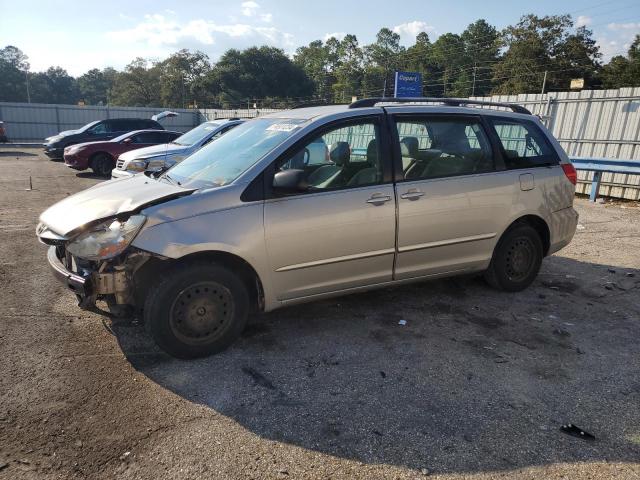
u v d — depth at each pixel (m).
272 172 3.72
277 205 3.70
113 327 4.14
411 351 3.84
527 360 3.73
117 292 3.46
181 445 2.71
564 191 5.13
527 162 4.93
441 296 5.01
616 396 3.25
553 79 62.25
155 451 2.66
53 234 3.57
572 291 5.24
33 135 34.22
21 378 3.34
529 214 4.87
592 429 2.90
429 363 3.65
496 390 3.30
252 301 4.01
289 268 3.80
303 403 3.12
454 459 2.63
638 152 11.35
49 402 3.07
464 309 4.69
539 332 4.22
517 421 2.96
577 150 12.59
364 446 2.73
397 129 4.25
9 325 4.15
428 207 4.26
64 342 3.87
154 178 4.44
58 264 3.67
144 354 3.71
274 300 3.85
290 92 98.06
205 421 2.92
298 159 3.85
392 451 2.69
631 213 9.70
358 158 4.08
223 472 2.52
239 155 4.04
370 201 4.00
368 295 5.00
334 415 3.01
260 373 3.48
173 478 2.47
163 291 3.45
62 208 3.84
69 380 3.33
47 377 3.36
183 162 4.57
